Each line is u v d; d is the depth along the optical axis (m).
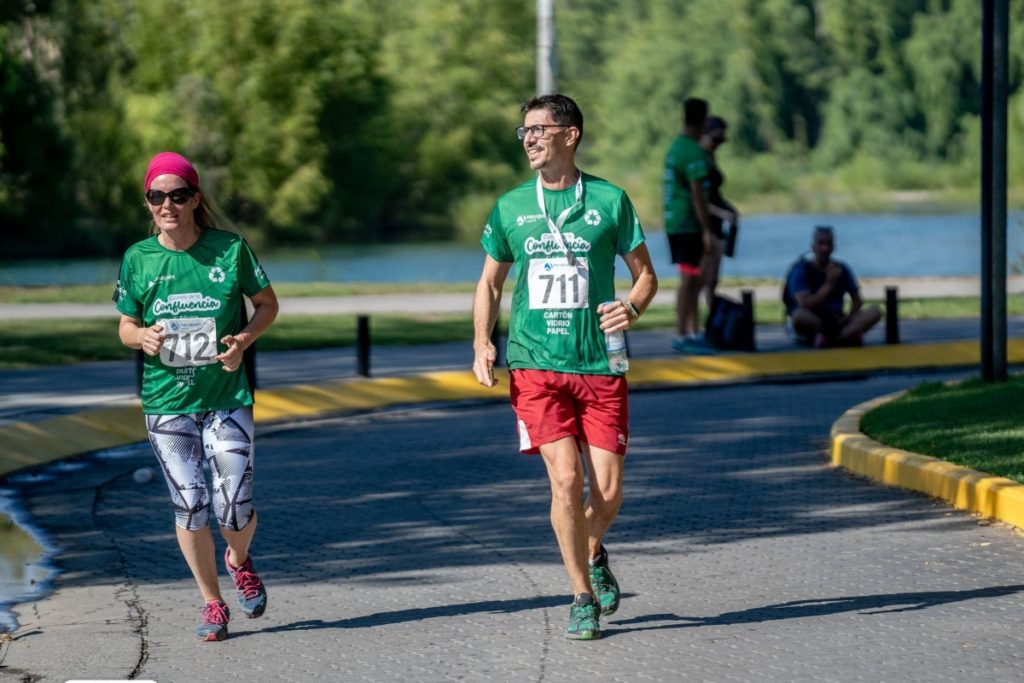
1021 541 23.27
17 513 26.72
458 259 153.50
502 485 28.75
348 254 167.38
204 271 18.36
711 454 31.69
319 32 198.38
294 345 49.94
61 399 37.66
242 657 18.08
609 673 17.16
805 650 17.89
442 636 18.88
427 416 38.19
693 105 45.72
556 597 20.72
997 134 35.88
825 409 37.69
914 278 79.69
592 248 18.19
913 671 16.95
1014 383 36.38
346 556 23.33
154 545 24.19
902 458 27.95
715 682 16.72
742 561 22.56
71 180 164.50
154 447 18.67
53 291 76.56
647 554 23.16
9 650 18.47
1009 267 88.25
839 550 23.09
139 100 176.50
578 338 18.22
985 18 35.25
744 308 46.41
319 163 199.12
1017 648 17.77
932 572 21.56
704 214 45.72
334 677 17.23
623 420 18.53
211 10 191.88
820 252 47.53
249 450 18.66
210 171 185.25
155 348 18.03
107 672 17.48
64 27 168.25
